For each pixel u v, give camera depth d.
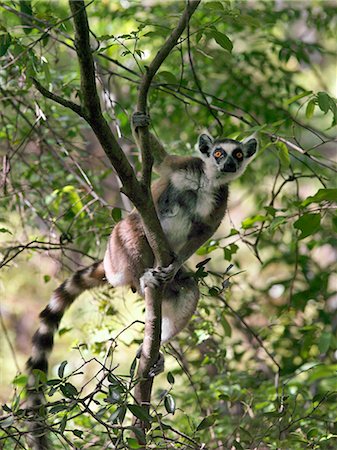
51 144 13.02
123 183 7.60
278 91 15.31
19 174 13.51
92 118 7.10
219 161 10.67
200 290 10.95
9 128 13.05
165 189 10.63
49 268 16.80
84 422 9.88
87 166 14.62
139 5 14.96
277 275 17.41
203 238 10.60
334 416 10.36
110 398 7.23
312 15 16.39
